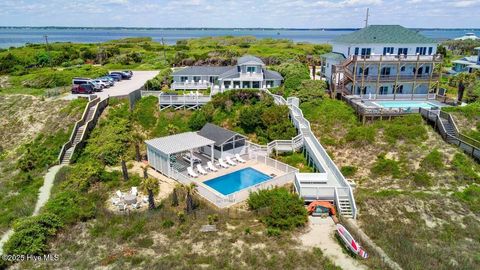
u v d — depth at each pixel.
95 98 47.28
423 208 28.61
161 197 30.59
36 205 28.78
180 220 26.55
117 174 34.97
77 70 73.31
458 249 24.09
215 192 30.17
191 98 47.06
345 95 48.94
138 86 58.66
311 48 108.19
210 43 137.75
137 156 38.72
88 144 40.31
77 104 46.50
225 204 28.77
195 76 57.00
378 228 25.97
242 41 144.25
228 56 87.38
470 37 141.00
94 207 28.08
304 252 23.02
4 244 23.22
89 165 34.00
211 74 56.91
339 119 42.66
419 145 36.88
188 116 46.22
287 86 54.22
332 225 26.67
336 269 21.38
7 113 48.28
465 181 32.06
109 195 31.27
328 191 29.00
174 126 43.19
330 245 24.11
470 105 42.53
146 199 30.09
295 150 39.09
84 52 99.00
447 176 32.69
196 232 25.11
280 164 35.66
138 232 25.20
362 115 41.06
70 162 37.22
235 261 22.02
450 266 21.80
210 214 27.31
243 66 52.38
